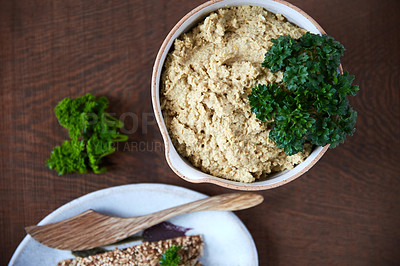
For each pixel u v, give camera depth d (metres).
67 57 0.35
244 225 0.34
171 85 0.27
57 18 0.34
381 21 0.34
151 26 0.34
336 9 0.34
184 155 0.28
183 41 0.27
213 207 0.34
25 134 0.35
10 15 0.35
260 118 0.25
